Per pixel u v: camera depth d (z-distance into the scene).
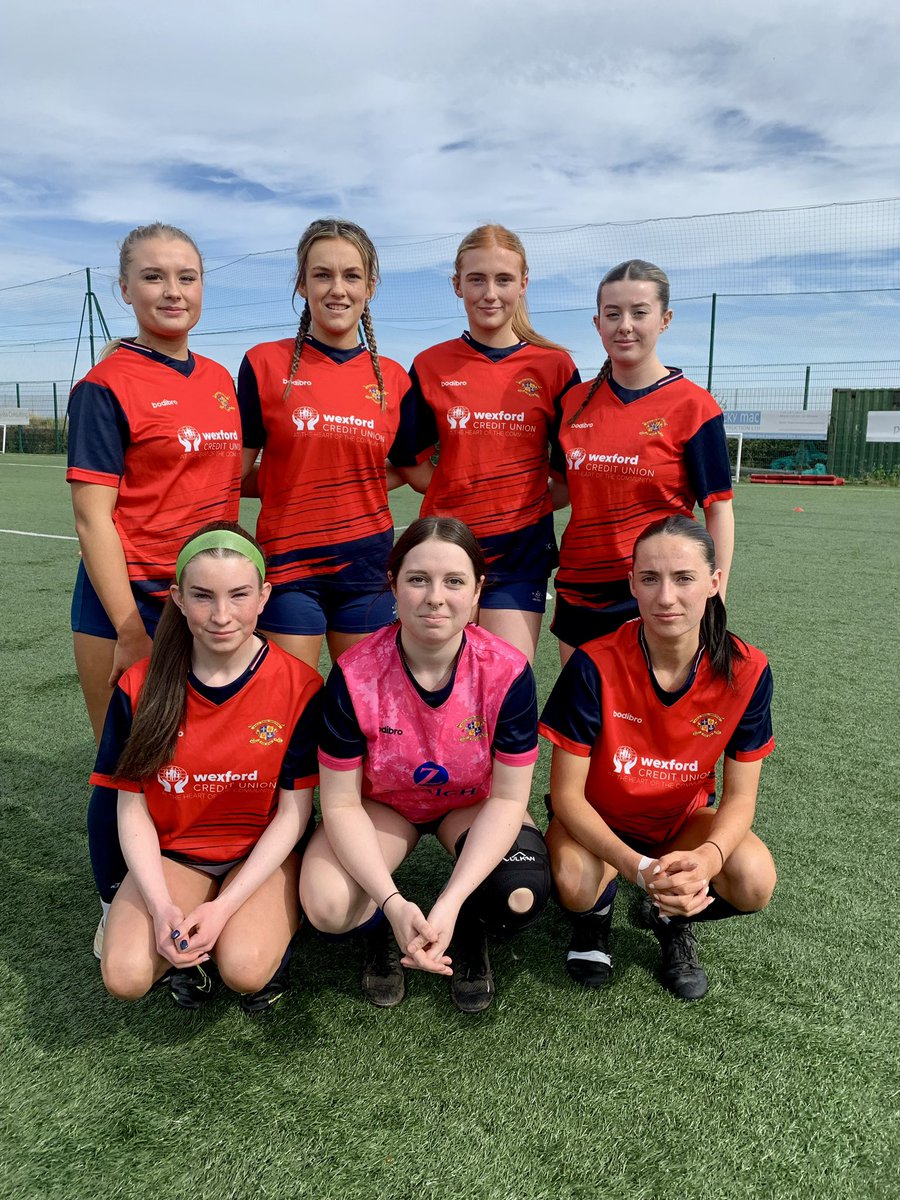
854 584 6.86
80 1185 1.51
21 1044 1.85
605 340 2.51
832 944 2.21
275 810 2.10
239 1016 1.96
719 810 2.14
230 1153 1.58
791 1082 1.75
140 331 2.31
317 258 2.41
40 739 3.53
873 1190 1.51
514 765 2.01
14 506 11.52
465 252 2.65
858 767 3.30
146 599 2.26
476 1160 1.57
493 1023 1.94
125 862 2.09
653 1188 1.51
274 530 2.57
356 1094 1.72
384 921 2.09
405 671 1.97
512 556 2.77
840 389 17.19
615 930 2.34
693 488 2.56
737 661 2.05
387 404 2.61
